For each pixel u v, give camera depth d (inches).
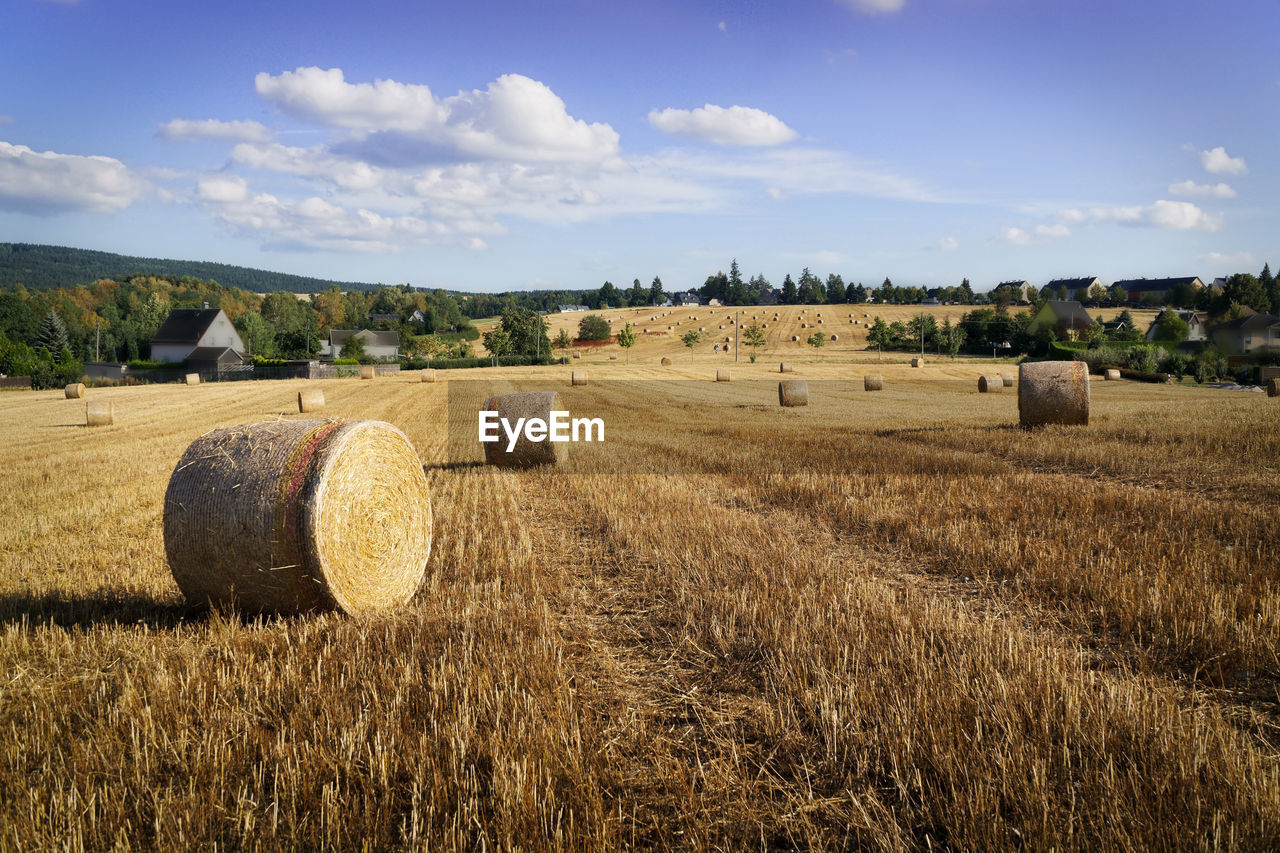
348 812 132.4
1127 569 258.1
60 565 300.7
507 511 401.4
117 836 127.5
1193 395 1339.8
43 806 135.0
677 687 185.8
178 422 1047.0
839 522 358.3
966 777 136.9
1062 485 417.4
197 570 240.8
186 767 148.6
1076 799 131.0
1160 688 172.6
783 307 5285.4
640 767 149.9
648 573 274.2
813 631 205.5
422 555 287.4
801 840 129.0
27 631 219.0
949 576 272.5
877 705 163.0
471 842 127.3
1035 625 218.7
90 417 1009.5
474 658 195.9
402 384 1859.0
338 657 199.0
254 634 218.8
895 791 139.8
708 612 231.5
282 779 142.5
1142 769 137.3
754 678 188.4
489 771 146.0
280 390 1721.2
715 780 143.3
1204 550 274.5
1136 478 441.1
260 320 4261.8
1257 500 363.6
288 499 235.6
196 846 127.2
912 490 417.1
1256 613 210.4
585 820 129.6
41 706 173.8
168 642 211.6
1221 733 147.0
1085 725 151.8
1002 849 121.1
